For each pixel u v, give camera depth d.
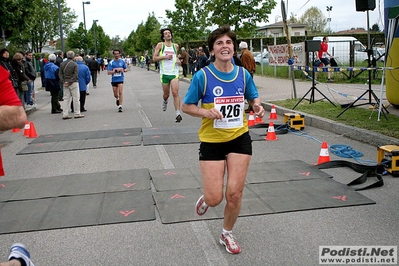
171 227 4.72
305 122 10.88
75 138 9.90
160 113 13.76
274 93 16.89
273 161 7.28
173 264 3.94
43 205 5.50
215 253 4.11
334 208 5.13
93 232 4.68
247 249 4.18
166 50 11.12
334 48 23.78
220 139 3.83
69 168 7.32
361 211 5.02
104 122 12.27
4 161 8.03
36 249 4.34
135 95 20.67
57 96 14.80
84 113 14.45
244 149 3.87
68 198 5.74
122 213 5.13
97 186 6.20
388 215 4.88
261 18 20.31
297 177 6.30
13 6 15.18
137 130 10.59
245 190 5.77
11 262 2.94
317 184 5.96
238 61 11.52
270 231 4.55
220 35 3.77
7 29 15.95
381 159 6.55
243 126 3.91
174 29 35.56
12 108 2.82
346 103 12.50
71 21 46.25
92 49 68.62
